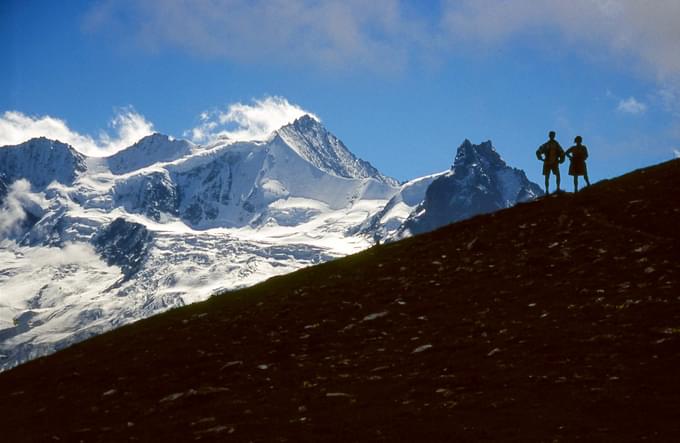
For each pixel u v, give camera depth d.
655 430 23.28
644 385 26.56
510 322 35.91
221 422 29.84
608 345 30.75
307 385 32.91
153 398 35.28
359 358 35.38
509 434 24.62
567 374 28.75
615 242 44.59
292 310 45.59
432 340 35.66
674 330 30.59
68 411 35.72
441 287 43.97
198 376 36.94
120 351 45.34
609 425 24.12
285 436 27.25
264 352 39.00
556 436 23.91
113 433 30.83
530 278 42.00
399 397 29.62
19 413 37.19
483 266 45.91
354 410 28.94
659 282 37.06
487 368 30.89
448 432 25.52
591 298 36.91
